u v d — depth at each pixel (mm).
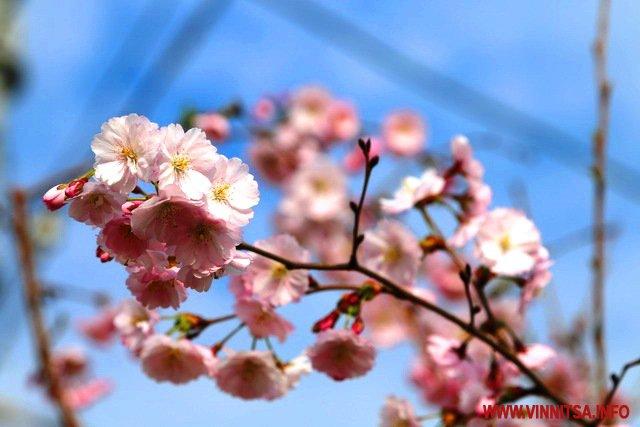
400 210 1372
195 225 1175
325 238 2234
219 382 1315
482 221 1354
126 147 1174
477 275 1352
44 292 1485
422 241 1365
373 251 1375
